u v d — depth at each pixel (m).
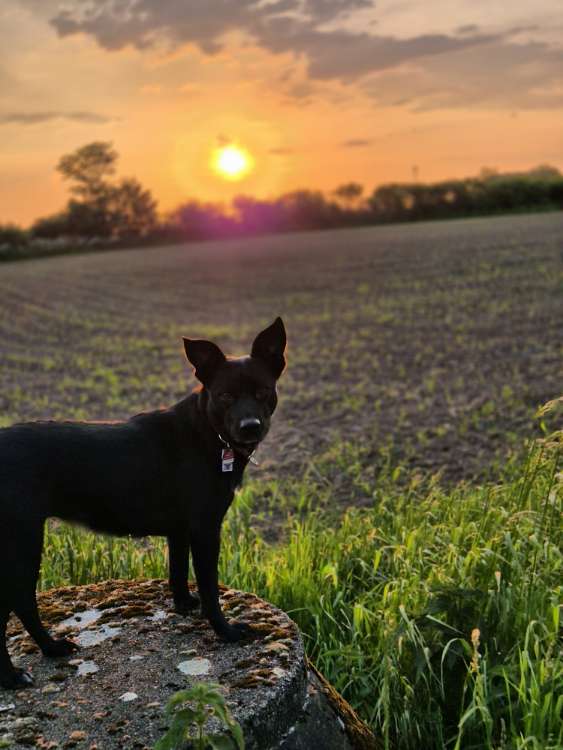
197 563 1.39
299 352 6.50
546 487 1.75
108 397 5.20
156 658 1.35
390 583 1.65
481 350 5.84
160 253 22.77
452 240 16.25
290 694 1.26
